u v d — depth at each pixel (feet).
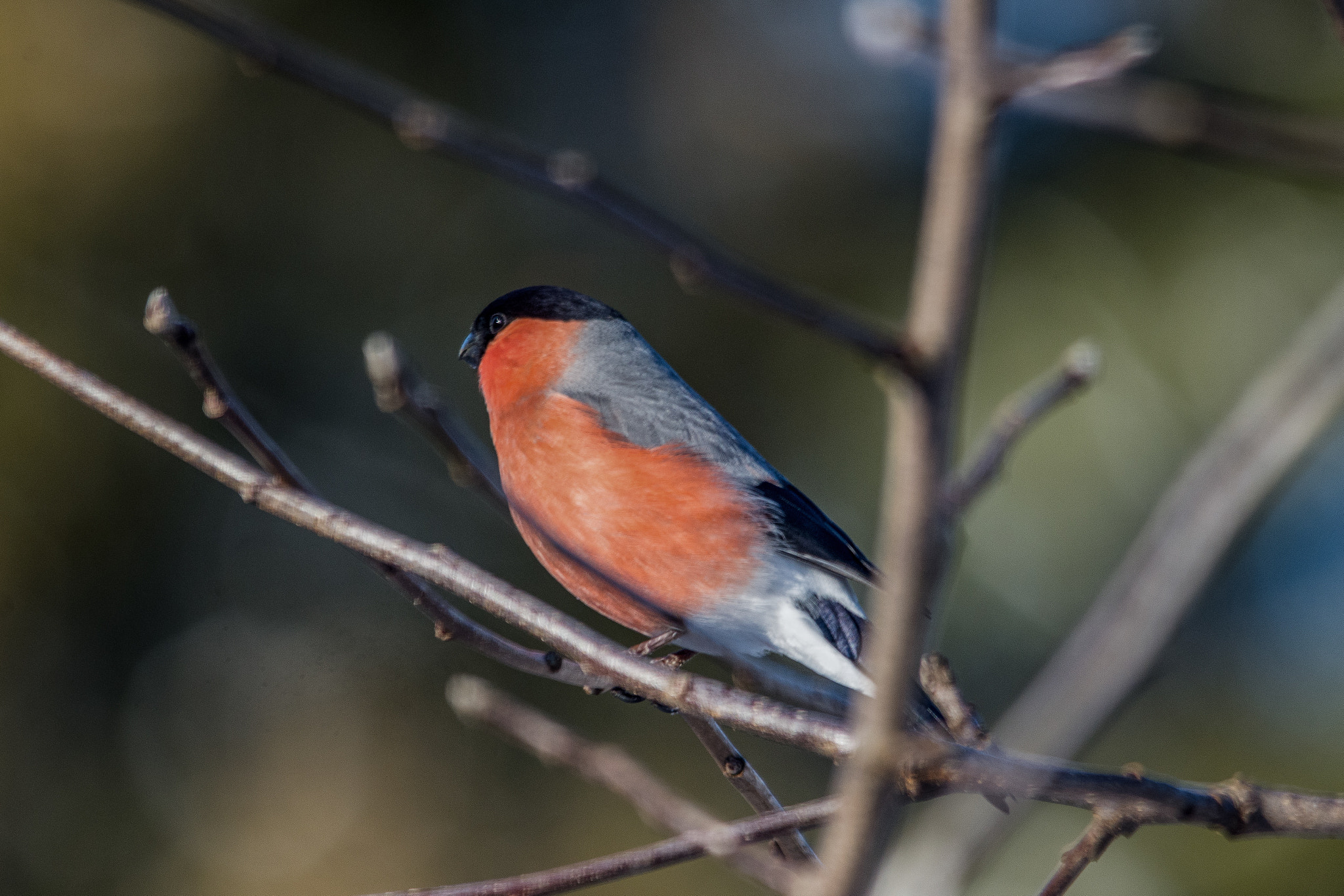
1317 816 13.03
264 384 43.27
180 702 40.65
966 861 15.14
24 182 42.32
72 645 40.52
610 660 17.25
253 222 44.16
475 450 19.33
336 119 45.03
